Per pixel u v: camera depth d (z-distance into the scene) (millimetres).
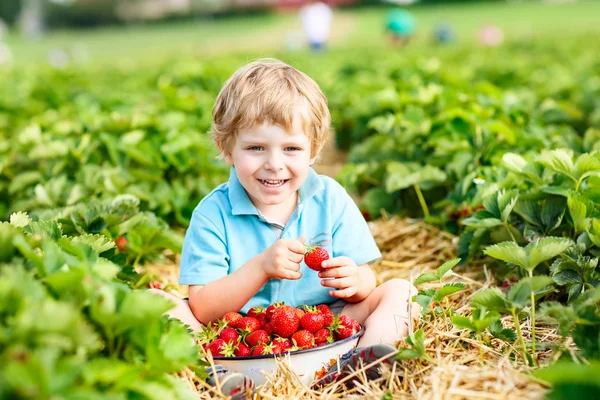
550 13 50875
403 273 4250
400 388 2666
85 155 5355
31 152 5270
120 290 2281
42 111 8336
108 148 5473
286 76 3121
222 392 2574
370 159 5910
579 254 3172
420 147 5727
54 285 2182
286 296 3182
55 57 30750
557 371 1964
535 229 3709
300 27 56062
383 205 5246
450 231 4676
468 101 6047
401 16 26281
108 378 2053
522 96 7160
